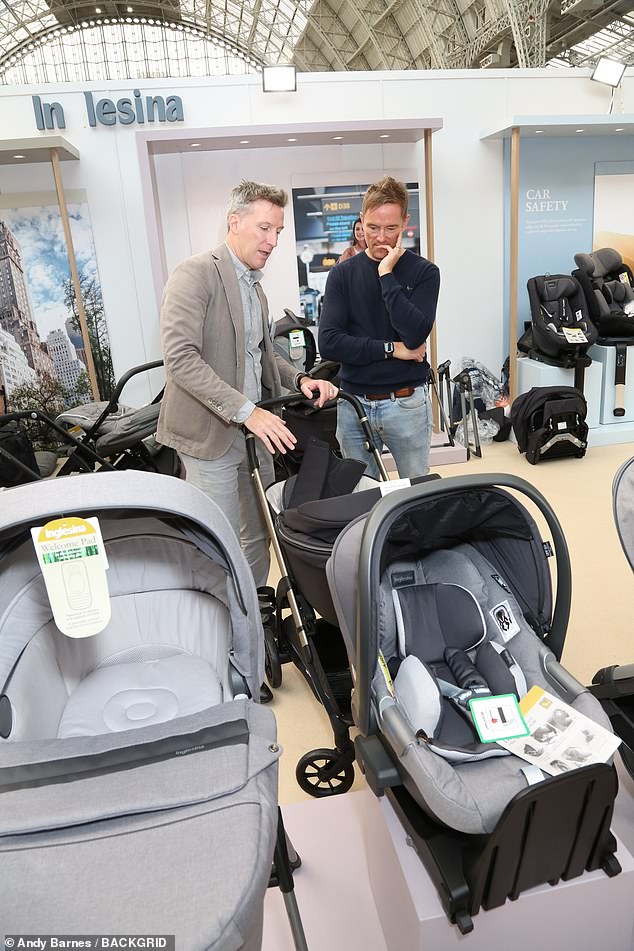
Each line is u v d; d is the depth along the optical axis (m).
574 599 2.82
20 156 4.51
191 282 2.03
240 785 0.95
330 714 1.78
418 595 1.65
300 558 1.75
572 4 9.29
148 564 1.50
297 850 1.63
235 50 18.92
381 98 5.06
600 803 1.12
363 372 2.52
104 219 4.98
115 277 5.09
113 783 0.95
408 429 2.58
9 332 5.11
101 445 3.41
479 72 5.15
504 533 1.55
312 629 1.97
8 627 1.21
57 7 14.75
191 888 0.82
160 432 2.30
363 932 1.43
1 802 0.91
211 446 2.19
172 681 1.43
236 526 2.35
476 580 1.67
